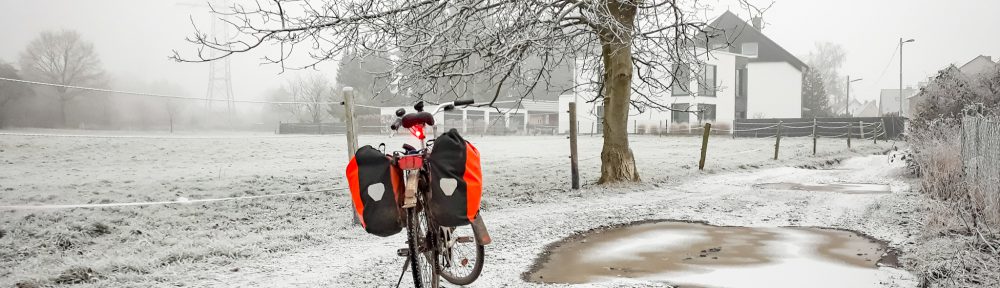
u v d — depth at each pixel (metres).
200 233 7.78
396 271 6.08
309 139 36.44
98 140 28.58
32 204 9.96
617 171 13.56
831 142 33.91
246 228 8.20
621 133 13.55
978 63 50.97
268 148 27.98
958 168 9.48
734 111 48.25
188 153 24.25
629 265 6.38
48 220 8.31
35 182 13.44
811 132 40.44
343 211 9.68
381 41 11.13
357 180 4.47
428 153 4.69
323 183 13.79
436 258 4.92
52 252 6.73
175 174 15.73
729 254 6.86
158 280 5.74
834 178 15.36
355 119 8.29
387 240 7.55
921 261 6.03
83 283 5.60
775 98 54.47
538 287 5.54
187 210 9.46
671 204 10.73
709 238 7.80
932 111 18.94
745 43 54.75
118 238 7.46
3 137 26.91
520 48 11.58
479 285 5.62
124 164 19.17
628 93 13.41
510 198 11.42
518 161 20.70
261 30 10.05
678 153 24.72
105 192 11.64
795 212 9.83
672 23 12.52
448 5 11.49
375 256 6.71
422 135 4.85
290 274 6.00
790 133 41.12
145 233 7.73
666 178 14.80
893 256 6.64
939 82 19.22
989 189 7.55
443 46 11.80
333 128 52.38
